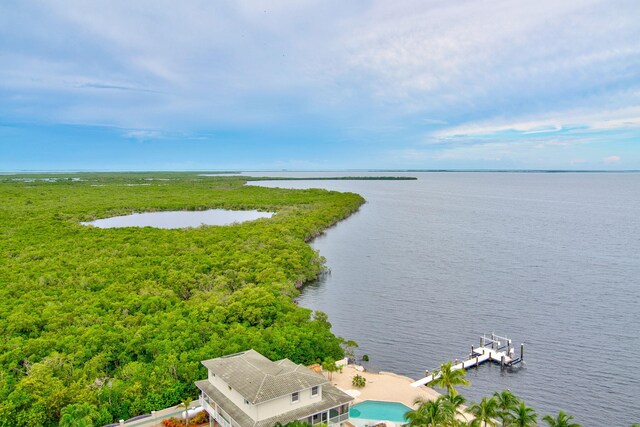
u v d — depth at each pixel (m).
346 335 77.19
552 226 191.88
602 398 58.47
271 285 82.94
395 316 85.69
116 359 56.47
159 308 72.50
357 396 54.72
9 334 61.19
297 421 39.72
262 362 46.00
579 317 84.38
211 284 87.44
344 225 193.62
